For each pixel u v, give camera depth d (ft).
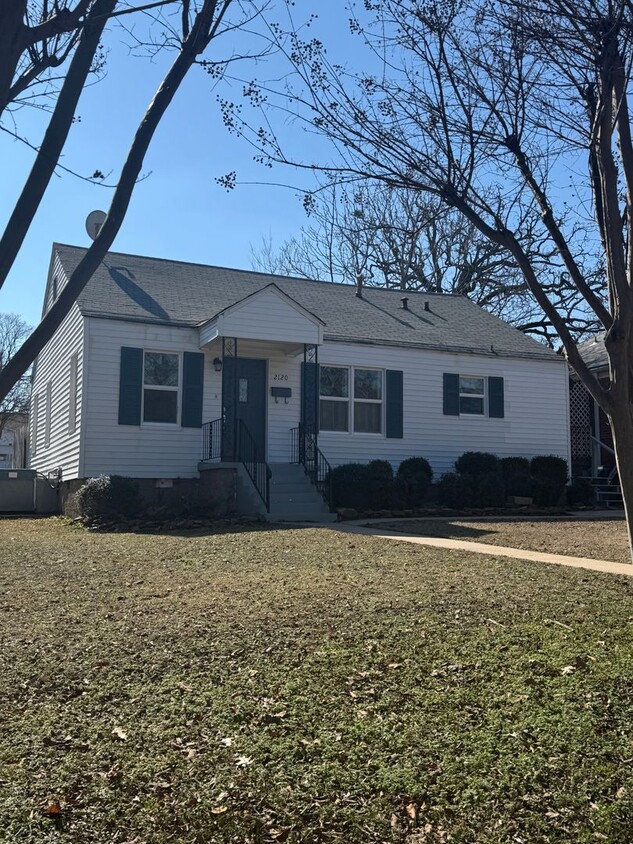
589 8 17.13
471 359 62.49
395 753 12.37
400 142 18.76
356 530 39.88
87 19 10.36
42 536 40.47
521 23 17.98
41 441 69.62
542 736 12.91
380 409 59.11
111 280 56.95
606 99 17.72
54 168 9.74
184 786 11.36
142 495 50.19
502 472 58.95
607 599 21.47
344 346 57.62
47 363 67.77
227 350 51.29
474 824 10.64
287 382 55.21
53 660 16.42
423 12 18.52
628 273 19.29
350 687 14.89
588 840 10.30
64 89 9.99
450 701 14.24
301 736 12.89
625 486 18.84
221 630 18.47
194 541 35.24
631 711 13.89
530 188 20.40
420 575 25.21
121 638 17.97
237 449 51.78
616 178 18.71
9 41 9.18
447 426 61.11
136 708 13.97
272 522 44.11
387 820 10.70
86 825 10.40
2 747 12.45
